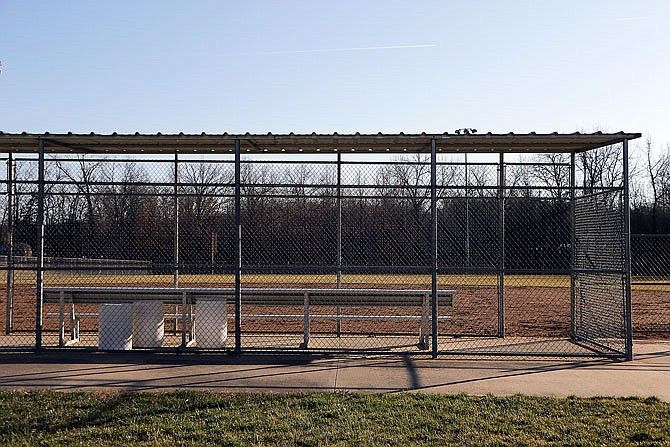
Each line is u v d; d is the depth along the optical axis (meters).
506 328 12.25
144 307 9.18
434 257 8.63
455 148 9.88
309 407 6.05
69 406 5.98
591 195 9.52
